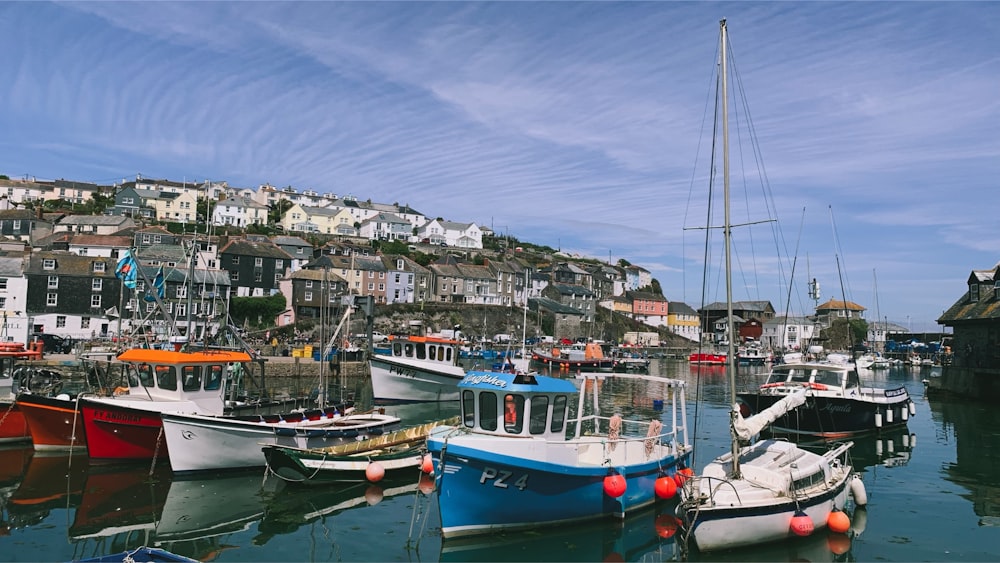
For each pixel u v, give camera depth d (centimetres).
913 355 8431
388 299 9162
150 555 1027
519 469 1273
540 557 1241
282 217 12356
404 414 3169
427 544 1311
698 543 1205
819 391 2544
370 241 11325
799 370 2770
